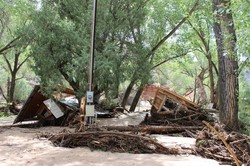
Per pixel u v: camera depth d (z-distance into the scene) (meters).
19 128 9.44
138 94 15.95
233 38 6.62
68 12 12.23
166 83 22.86
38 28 10.29
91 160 4.90
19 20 15.97
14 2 14.90
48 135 7.28
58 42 10.45
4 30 16.88
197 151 5.73
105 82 11.18
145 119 10.96
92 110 7.16
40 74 10.41
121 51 12.29
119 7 12.49
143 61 12.69
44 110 10.84
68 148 6.00
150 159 5.05
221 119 7.85
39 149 5.83
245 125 9.09
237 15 6.07
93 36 7.54
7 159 4.94
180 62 18.77
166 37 15.81
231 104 7.70
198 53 19.19
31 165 4.54
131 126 8.31
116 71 11.27
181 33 17.16
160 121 10.39
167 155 5.50
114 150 5.73
